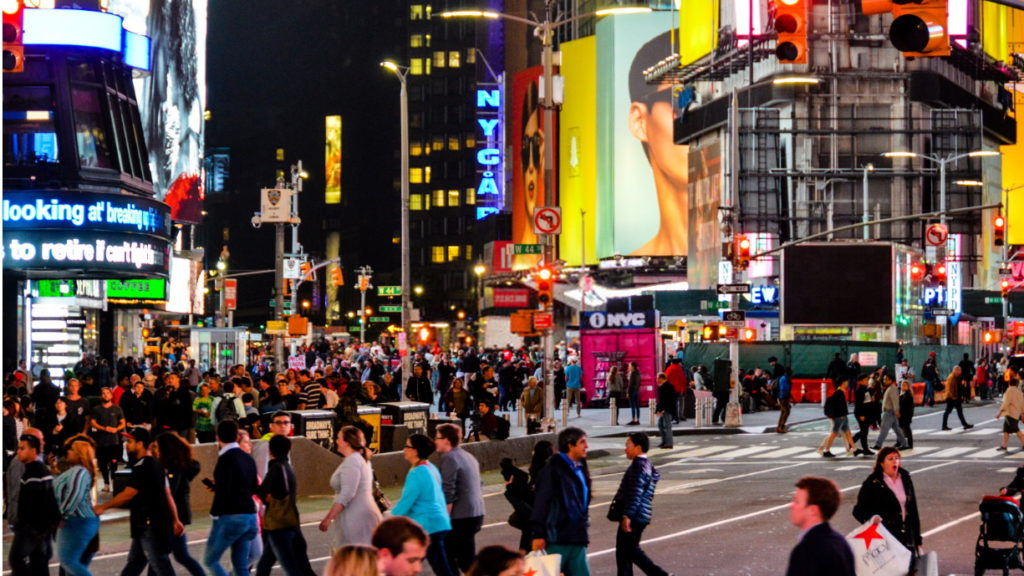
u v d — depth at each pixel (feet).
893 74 311.47
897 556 37.17
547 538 41.68
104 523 71.97
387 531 22.48
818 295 205.98
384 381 133.28
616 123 434.71
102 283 173.17
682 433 142.31
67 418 82.48
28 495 45.14
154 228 123.95
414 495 44.37
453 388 125.29
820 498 28.78
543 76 116.78
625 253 431.43
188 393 90.07
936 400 201.46
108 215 117.91
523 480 48.16
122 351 214.48
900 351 187.52
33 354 161.58
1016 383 113.80
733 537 64.03
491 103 613.11
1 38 44.16
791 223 309.83
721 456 113.39
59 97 117.50
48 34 116.98
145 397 98.68
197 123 234.58
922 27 46.06
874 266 205.46
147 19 211.61
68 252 115.96
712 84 346.13
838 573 28.25
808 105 311.47
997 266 354.95
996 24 360.69
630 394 151.53
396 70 164.14
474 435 118.73
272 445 46.50
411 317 172.35
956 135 315.58
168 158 221.05
